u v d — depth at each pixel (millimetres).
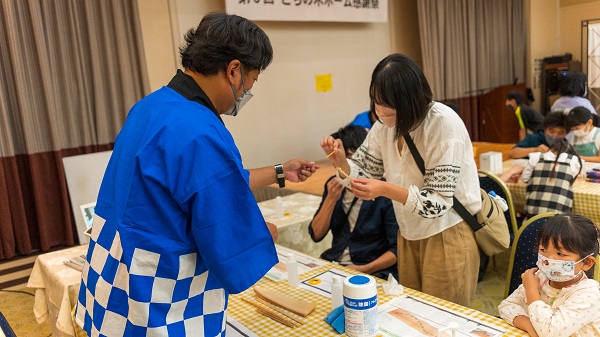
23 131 3666
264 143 4898
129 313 931
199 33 1004
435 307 1288
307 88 5137
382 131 1632
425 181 1476
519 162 3123
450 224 1549
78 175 2807
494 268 3166
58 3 3699
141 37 4031
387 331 1176
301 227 2539
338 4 5023
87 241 2340
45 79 3666
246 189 934
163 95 1007
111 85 3957
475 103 6047
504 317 1275
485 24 5875
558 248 1192
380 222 2057
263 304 1363
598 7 4461
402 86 1307
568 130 3229
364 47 5547
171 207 904
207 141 903
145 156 908
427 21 5539
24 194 3801
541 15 5059
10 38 3529
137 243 905
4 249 3703
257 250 942
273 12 4598
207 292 983
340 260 2109
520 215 3014
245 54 993
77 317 1139
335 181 2004
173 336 938
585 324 1158
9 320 2906
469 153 1503
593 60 4488
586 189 2609
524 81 5527
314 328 1228
